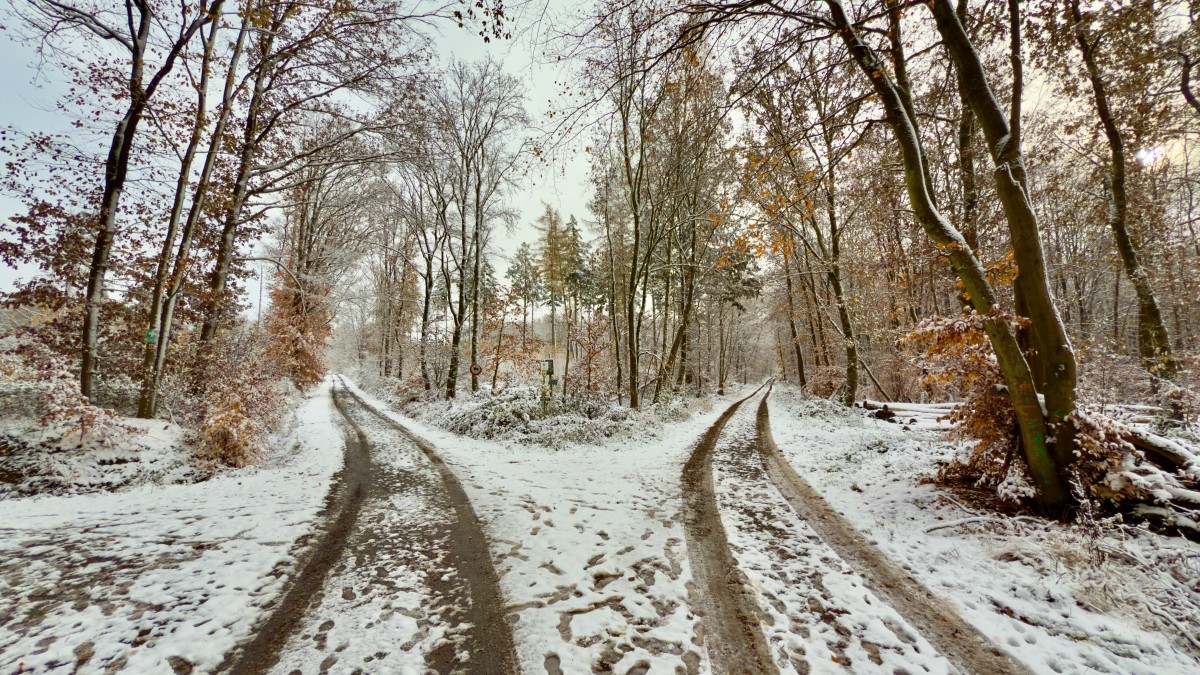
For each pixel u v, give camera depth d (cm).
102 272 912
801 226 1786
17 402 793
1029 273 492
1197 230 1335
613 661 280
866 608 342
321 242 2241
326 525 525
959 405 592
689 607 345
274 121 1275
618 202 2005
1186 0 736
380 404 2167
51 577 371
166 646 289
